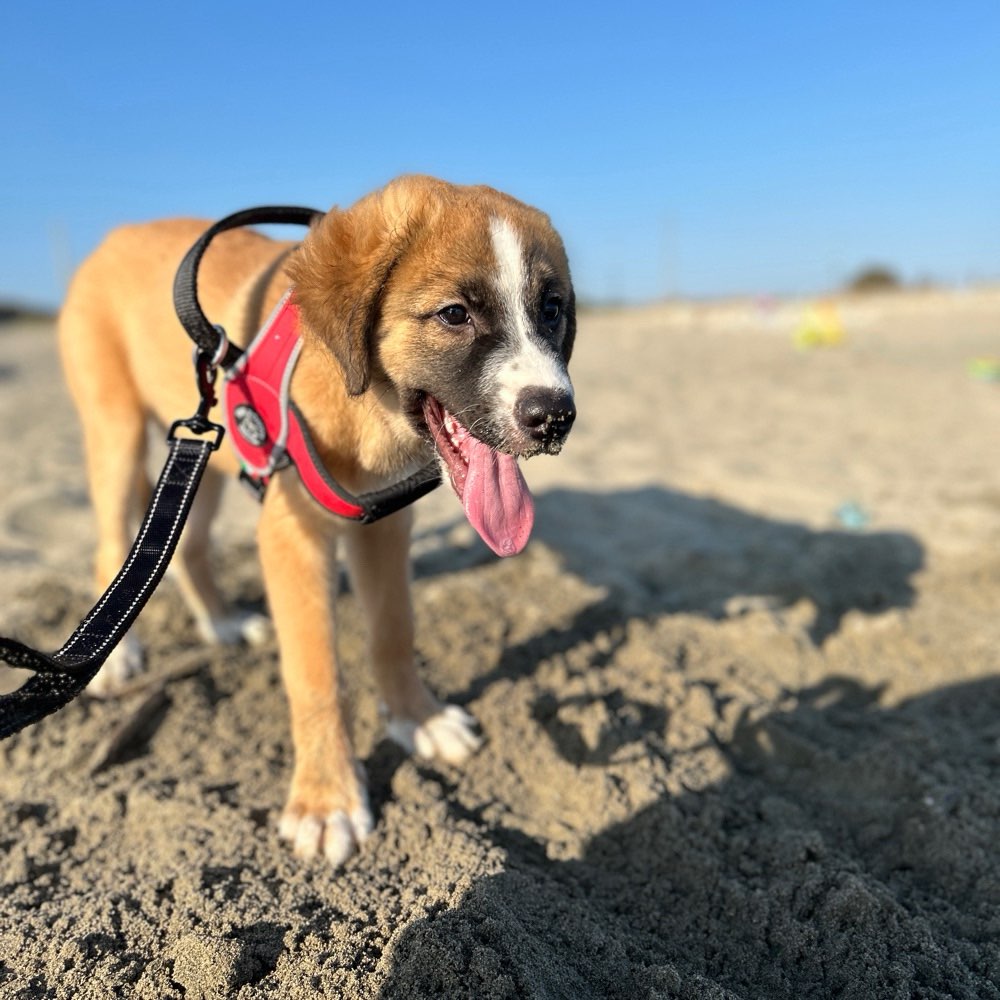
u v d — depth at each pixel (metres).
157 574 0.38
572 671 0.74
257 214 0.57
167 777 0.60
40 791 0.60
